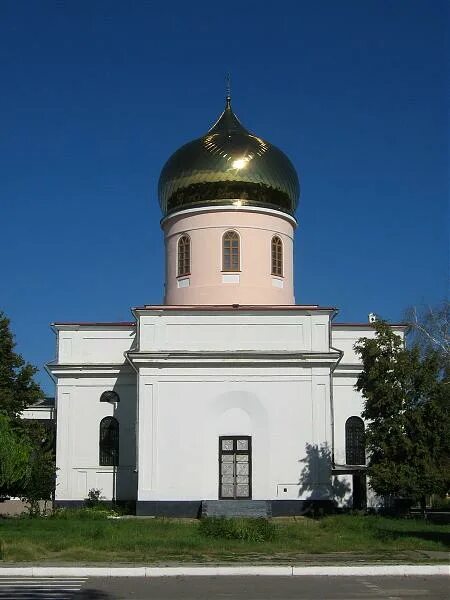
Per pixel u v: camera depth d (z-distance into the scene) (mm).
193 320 36938
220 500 34812
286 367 36281
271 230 40906
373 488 32500
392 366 33844
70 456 39906
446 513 37375
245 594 15656
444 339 49469
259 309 36969
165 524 29719
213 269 40094
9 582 17438
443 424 32500
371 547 22984
